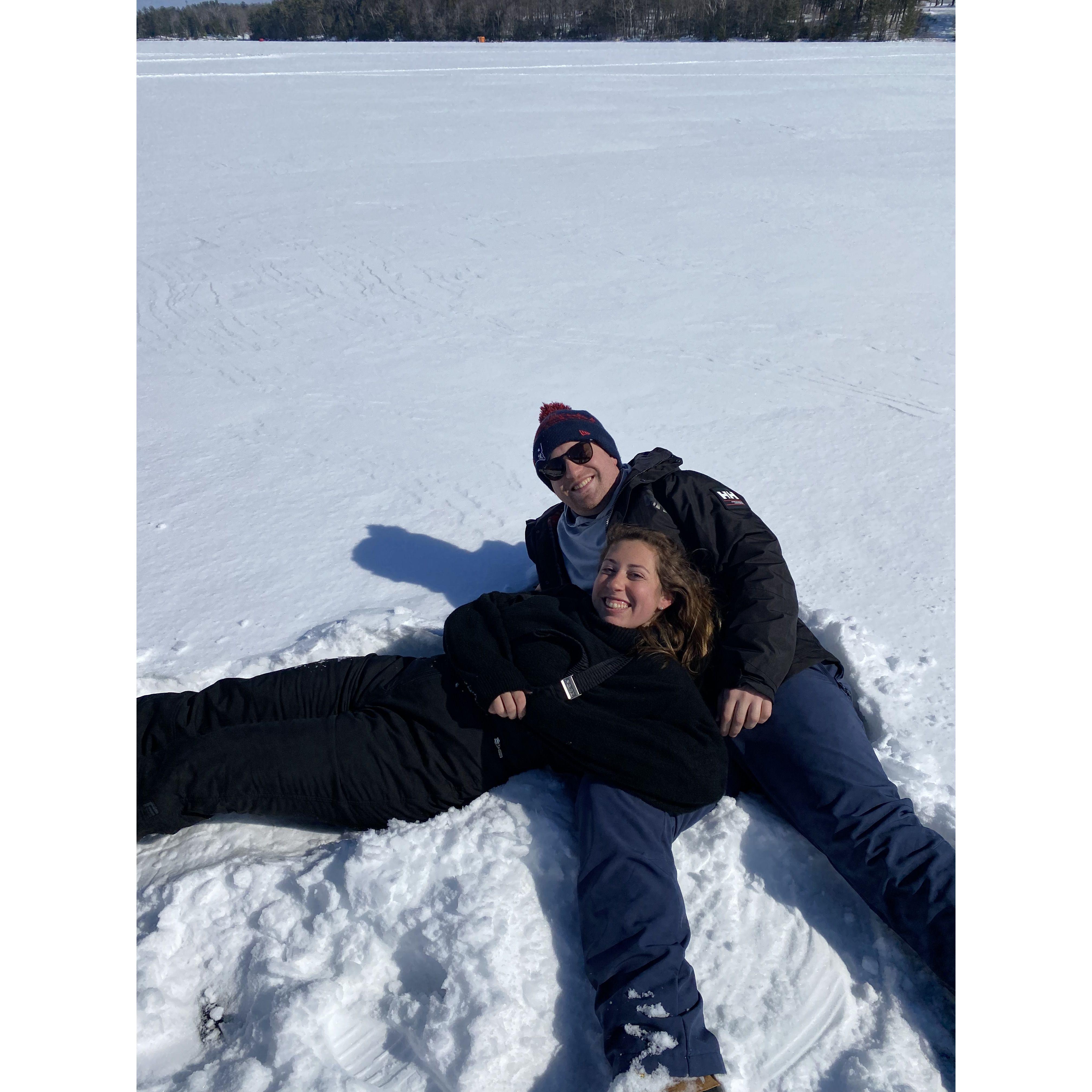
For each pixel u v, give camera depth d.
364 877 1.87
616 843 1.83
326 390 4.58
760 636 2.06
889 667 2.44
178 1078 1.67
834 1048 1.73
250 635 2.67
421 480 3.65
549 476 2.47
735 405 4.26
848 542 3.07
